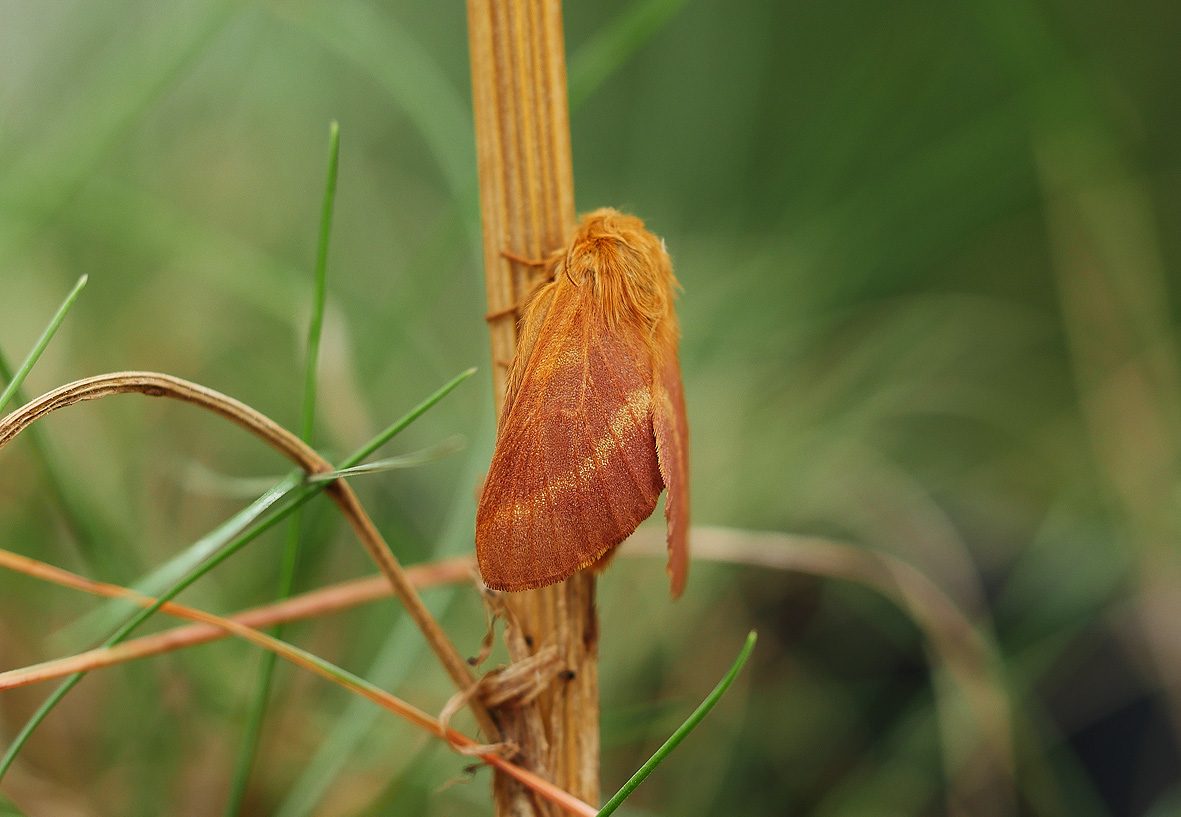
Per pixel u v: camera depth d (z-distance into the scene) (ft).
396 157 1.35
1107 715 0.75
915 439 1.10
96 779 0.68
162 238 0.77
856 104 1.28
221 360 0.86
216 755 0.69
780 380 1.07
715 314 1.07
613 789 0.74
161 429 0.81
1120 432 0.98
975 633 0.72
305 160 1.15
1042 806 0.73
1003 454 1.07
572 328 0.60
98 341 0.83
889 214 1.19
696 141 1.40
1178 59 1.34
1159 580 0.82
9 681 0.58
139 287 0.87
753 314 1.08
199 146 1.05
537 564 0.58
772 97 1.42
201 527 0.77
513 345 0.61
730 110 1.40
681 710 0.75
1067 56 1.10
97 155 0.72
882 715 0.77
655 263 0.61
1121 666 0.76
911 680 0.78
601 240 0.61
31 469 0.71
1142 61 1.34
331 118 1.21
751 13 1.40
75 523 0.67
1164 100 1.33
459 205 0.72
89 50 1.00
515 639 0.60
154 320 0.87
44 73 0.99
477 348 1.08
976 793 0.73
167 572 0.61
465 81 1.51
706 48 1.39
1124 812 0.73
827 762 0.75
